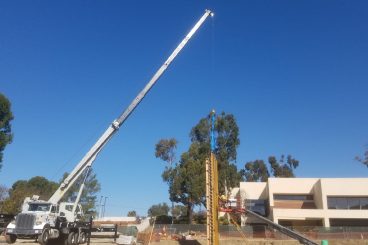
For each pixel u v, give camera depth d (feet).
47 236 100.01
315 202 206.80
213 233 72.02
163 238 151.23
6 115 179.11
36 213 100.48
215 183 75.25
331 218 192.75
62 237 110.22
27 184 329.31
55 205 106.22
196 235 156.76
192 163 208.13
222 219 185.98
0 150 178.29
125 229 149.28
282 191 209.87
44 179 347.56
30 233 97.71
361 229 161.17
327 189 198.90
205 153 211.41
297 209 195.72
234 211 85.20
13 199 208.33
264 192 217.56
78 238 113.50
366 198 198.80
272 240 149.07
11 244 99.40
